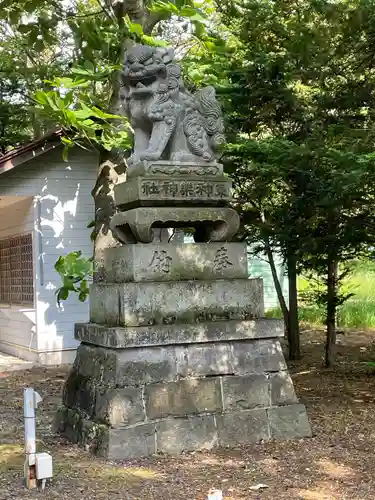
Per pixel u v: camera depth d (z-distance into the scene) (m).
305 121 6.45
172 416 4.30
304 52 5.94
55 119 5.54
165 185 4.53
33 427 3.70
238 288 4.67
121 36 6.06
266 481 3.72
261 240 7.83
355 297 13.95
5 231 10.26
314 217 6.41
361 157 4.96
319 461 4.07
